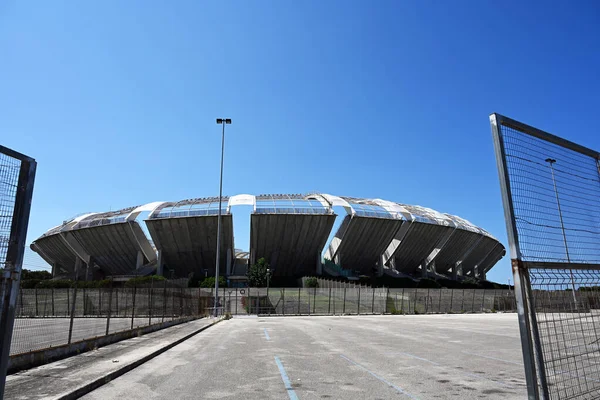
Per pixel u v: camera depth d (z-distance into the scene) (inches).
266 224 2738.7
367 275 3228.3
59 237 3048.7
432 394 290.8
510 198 177.0
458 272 3863.2
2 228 187.8
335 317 1587.1
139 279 1974.7
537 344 166.9
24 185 198.5
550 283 182.5
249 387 316.5
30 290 1353.3
